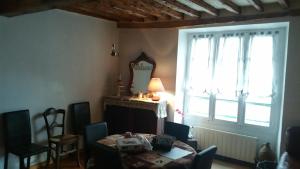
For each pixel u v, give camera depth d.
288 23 3.58
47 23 3.86
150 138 3.07
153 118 4.36
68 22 4.18
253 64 4.18
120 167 2.13
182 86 4.88
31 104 3.73
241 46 4.27
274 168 3.43
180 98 4.84
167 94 4.74
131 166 2.27
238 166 4.10
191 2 3.60
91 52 4.64
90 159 2.65
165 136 2.96
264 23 3.75
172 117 4.69
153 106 4.32
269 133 4.09
